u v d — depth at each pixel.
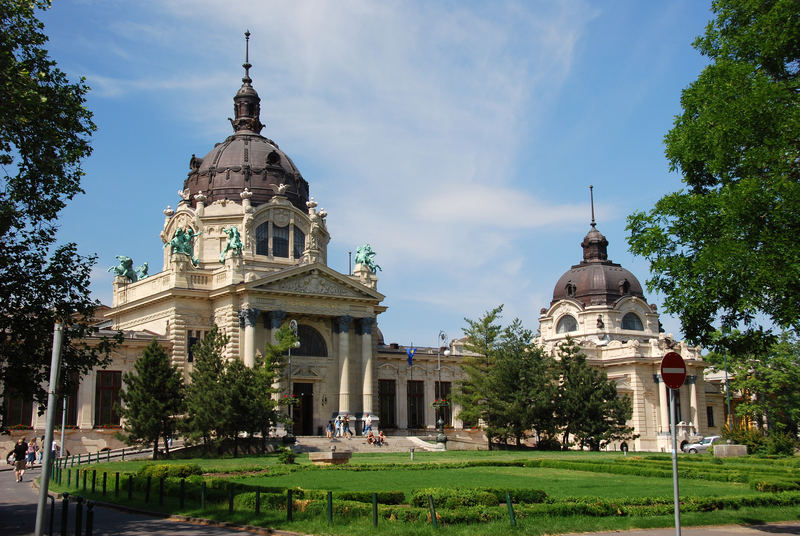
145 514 39.19
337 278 98.19
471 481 50.41
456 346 125.19
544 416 95.62
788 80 36.91
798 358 118.06
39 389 40.41
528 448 98.81
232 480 49.94
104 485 44.91
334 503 34.34
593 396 95.38
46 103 38.88
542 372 96.88
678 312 37.62
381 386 112.38
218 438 76.62
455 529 30.28
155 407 72.94
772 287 34.53
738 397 135.00
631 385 127.62
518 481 51.94
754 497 39.03
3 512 40.06
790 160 36.00
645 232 38.47
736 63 37.38
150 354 74.56
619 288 145.25
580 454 84.38
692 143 37.72
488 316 107.81
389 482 49.19
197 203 107.81
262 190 109.25
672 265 37.31
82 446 87.62
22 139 39.12
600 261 149.62
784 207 34.00
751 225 35.12
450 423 117.06
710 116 36.66
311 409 98.06
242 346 92.25
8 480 60.22
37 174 39.84
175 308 94.19
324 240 114.19
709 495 41.25
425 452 85.69
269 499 36.72
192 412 74.62
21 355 39.66
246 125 118.38
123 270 110.69
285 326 86.81
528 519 32.25
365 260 108.81
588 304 144.62
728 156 36.50
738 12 38.88
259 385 76.69
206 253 106.50
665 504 36.81
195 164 113.81
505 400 96.38
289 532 31.69
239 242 95.94
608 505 35.34
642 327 145.12
